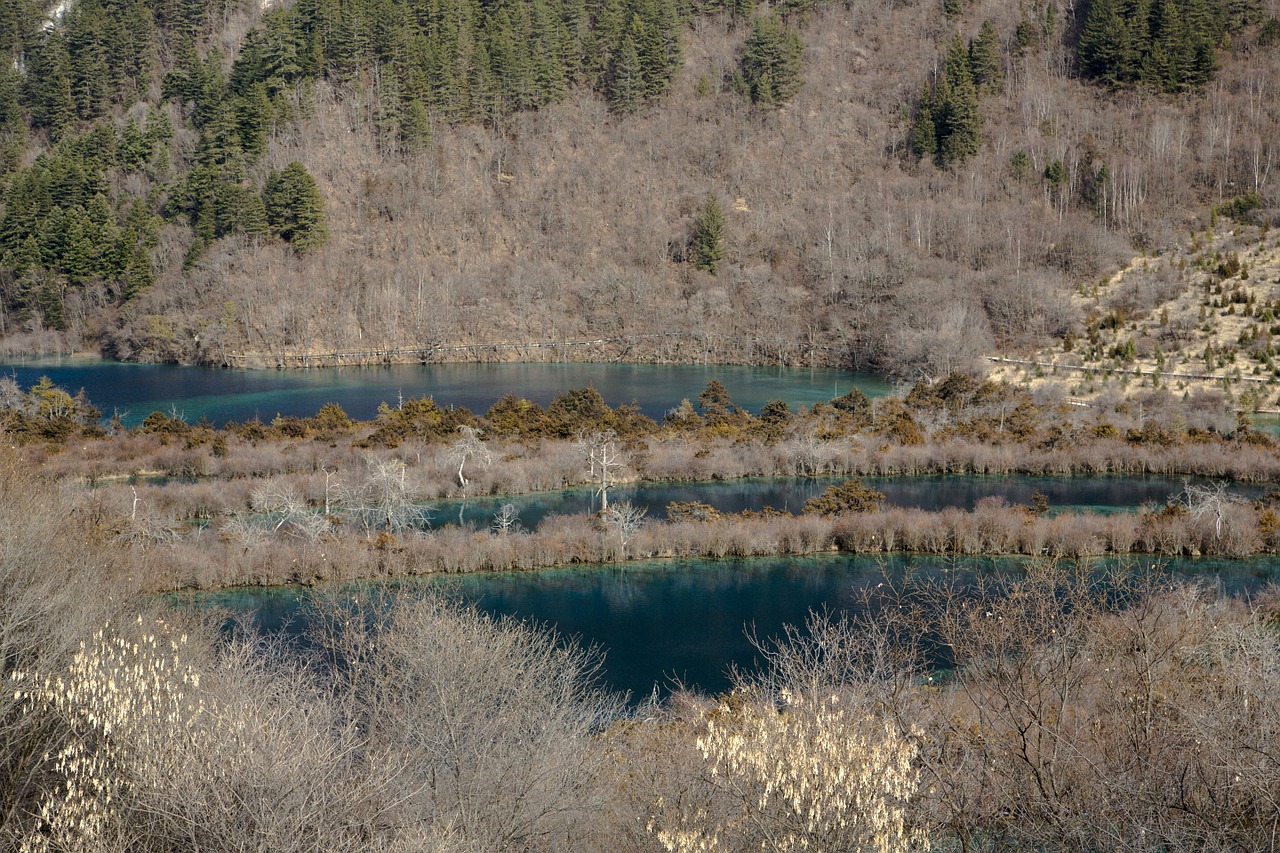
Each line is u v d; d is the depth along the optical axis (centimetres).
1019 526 4250
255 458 5762
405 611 2023
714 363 12188
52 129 16950
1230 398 7262
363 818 1373
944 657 2236
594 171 15575
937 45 17300
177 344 12319
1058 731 1421
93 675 1327
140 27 17712
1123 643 1669
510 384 10294
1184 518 4250
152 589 3134
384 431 6253
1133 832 1252
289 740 1370
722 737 1251
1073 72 15688
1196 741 1384
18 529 1961
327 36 16550
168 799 1204
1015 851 1313
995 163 14175
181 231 13875
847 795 1153
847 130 16075
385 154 15462
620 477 5706
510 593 3875
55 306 13188
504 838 1462
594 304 13400
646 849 1320
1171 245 11044
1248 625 2086
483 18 17688
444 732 1602
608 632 3450
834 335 11981
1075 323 9662
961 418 6769
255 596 3669
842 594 3803
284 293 12888
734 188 15338
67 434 6300
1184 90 14262
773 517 4588
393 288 13238
